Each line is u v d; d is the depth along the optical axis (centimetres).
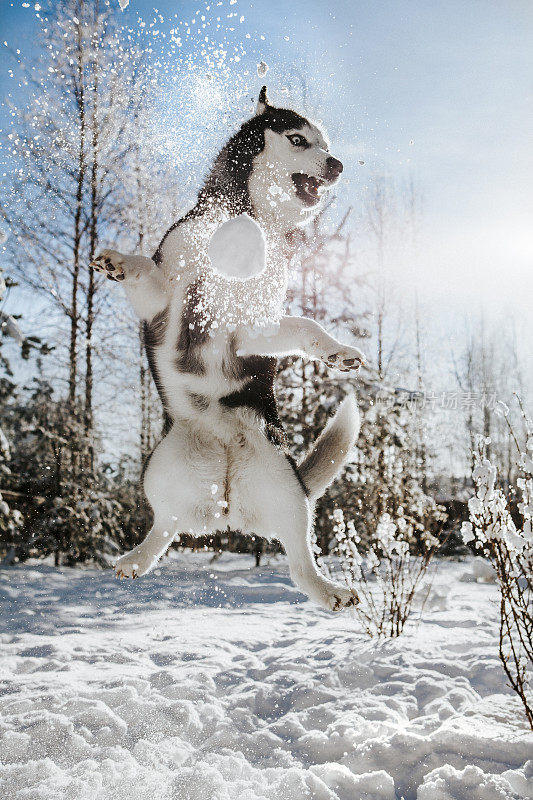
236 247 223
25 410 1009
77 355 1161
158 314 310
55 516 971
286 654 416
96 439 1145
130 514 1194
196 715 301
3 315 890
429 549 615
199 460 313
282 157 336
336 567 796
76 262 1138
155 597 673
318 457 368
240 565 1020
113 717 291
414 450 920
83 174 1046
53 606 607
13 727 280
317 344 279
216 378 314
